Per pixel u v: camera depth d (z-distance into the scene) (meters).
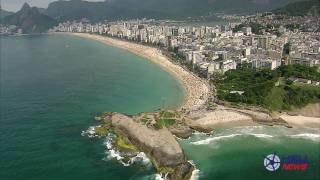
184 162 187.88
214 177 177.75
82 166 185.75
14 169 182.25
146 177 176.75
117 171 181.62
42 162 189.25
